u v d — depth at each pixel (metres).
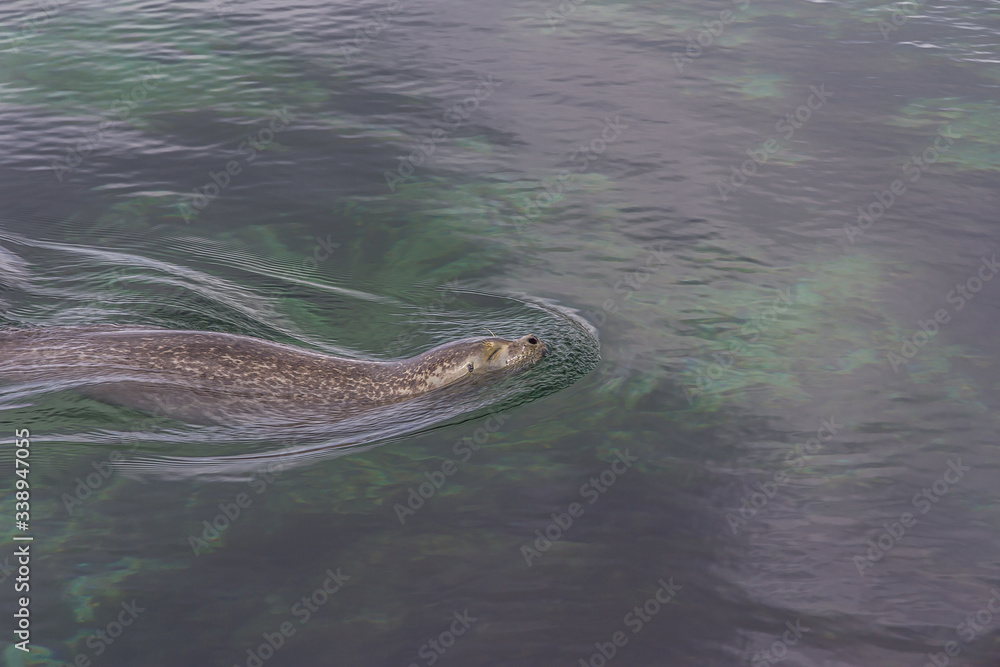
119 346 8.07
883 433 7.45
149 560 6.00
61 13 17.27
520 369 8.23
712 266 10.11
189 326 8.80
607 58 15.54
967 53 15.52
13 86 14.20
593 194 11.59
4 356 8.05
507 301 9.45
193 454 7.20
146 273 9.68
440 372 8.10
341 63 15.30
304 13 17.56
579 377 8.19
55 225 10.64
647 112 13.70
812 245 10.56
